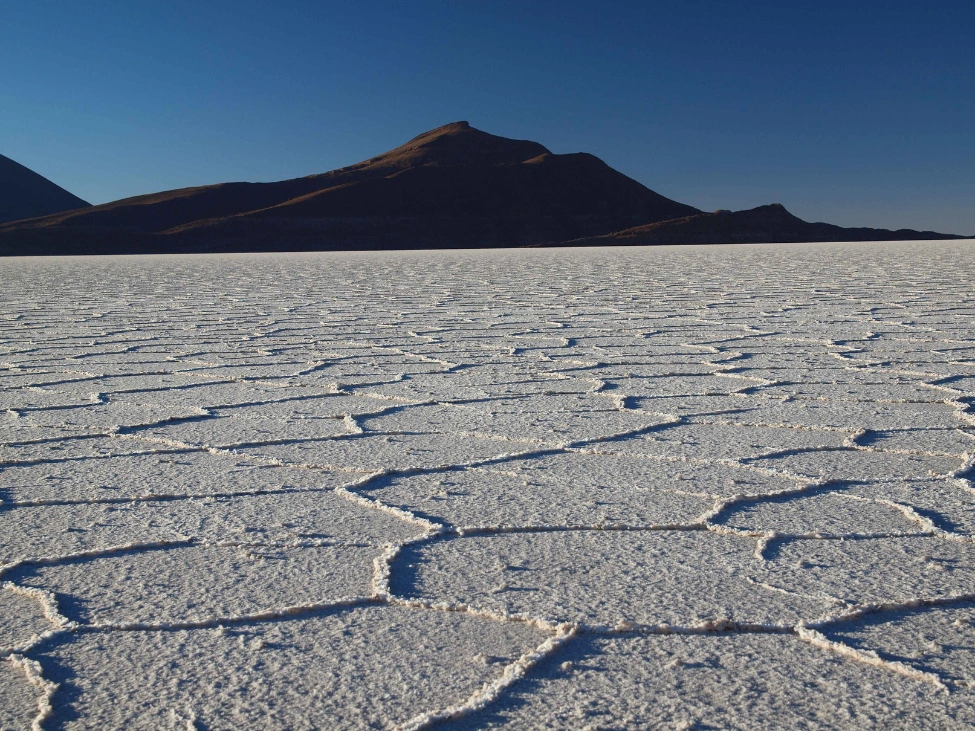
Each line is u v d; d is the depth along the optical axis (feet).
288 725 4.65
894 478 8.87
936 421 11.44
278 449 10.43
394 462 9.76
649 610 5.86
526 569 6.59
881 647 5.35
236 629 5.70
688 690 4.92
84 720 4.70
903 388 13.75
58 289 43.14
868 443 10.35
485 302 31.83
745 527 7.45
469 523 7.63
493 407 12.87
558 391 14.11
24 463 9.88
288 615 5.89
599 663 5.22
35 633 5.69
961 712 4.67
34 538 7.38
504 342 20.53
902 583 6.25
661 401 13.16
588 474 9.17
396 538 7.29
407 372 16.25
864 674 5.06
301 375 16.05
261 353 19.12
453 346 19.88
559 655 5.32
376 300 33.63
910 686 4.93
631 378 15.29
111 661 5.32
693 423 11.62
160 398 13.88
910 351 17.62
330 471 9.43
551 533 7.37
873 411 12.14
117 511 8.09
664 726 4.58
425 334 22.29
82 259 116.57
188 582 6.43
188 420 12.17
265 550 7.04
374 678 5.09
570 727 4.59
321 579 6.45
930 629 5.58
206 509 8.13
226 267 71.77
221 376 15.99
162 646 5.49
